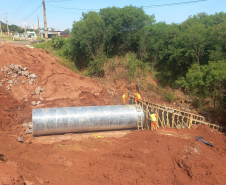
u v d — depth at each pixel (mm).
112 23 24281
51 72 17875
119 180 7219
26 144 10055
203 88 16469
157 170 7910
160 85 23625
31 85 16203
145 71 24234
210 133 10977
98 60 22953
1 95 13914
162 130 11711
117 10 24656
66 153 9461
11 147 9250
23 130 12172
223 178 7301
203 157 8484
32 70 17328
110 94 19719
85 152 9703
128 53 25391
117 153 9258
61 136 11852
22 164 7461
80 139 11547
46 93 16422
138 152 9195
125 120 12477
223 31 18656
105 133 12641
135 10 23750
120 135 12414
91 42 22969
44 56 19594
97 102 17359
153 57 25344
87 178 7312
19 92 15141
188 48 20688
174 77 24172
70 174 7488
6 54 17172
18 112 13461
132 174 7617
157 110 12766
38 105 14734
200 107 18672
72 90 17203
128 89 22281
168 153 9141
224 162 8445
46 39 28016
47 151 9594
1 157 7426
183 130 11609
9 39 47219
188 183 7047
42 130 11242
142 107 13227
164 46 23766
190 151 8945
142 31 24016
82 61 25062
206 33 20281
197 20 25016
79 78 19203
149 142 10180
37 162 8102
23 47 19469
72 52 24500
